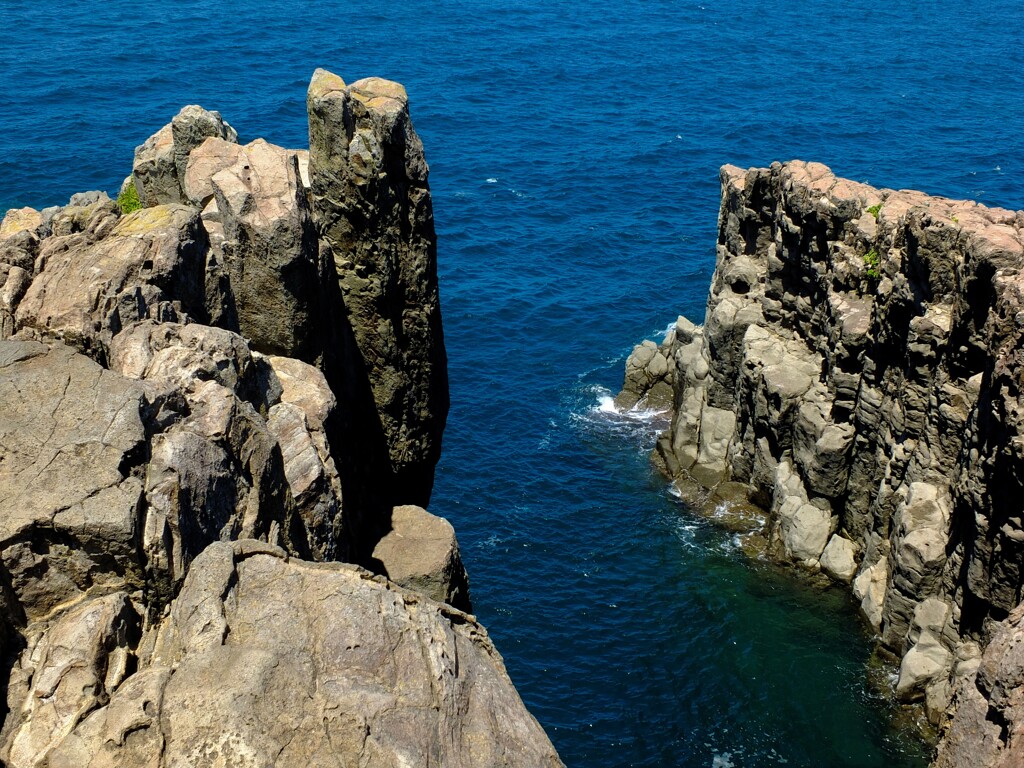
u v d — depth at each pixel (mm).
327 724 18297
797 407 68188
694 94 176250
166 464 22562
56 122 142250
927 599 55188
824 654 59969
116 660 19891
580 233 119562
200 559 20953
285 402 31562
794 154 148375
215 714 17922
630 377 87500
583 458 79438
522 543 70062
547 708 56844
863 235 63938
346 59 188750
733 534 70625
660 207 128250
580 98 172625
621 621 63312
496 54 197750
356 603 20484
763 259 76750
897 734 54344
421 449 51812
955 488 53312
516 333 97500
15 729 18688
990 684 20078
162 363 26016
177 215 31594
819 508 67062
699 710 56688
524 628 62656
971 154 149000
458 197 129250
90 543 20844
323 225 45656
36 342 24516
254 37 198125
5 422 22344
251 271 37469
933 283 55781
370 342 47188
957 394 54406
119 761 17531
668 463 77188
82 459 21812
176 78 167875
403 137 45656
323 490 29672
